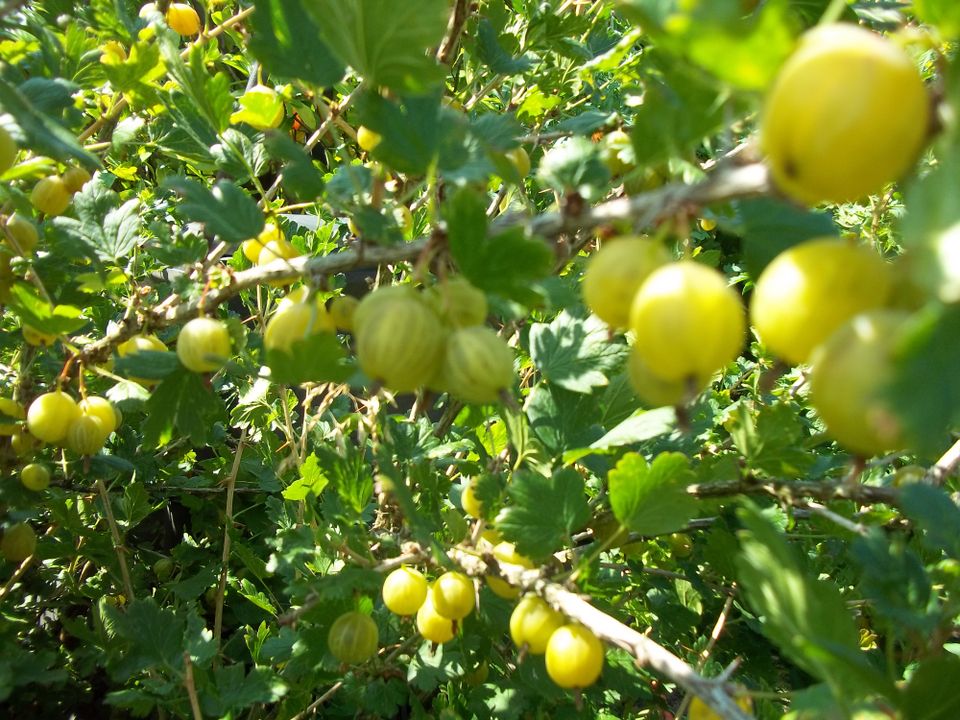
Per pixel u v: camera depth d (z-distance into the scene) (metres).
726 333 0.15
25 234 0.31
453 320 0.18
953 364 0.11
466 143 0.24
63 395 0.31
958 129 0.12
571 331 0.30
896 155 0.13
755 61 0.13
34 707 0.37
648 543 0.36
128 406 0.35
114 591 0.43
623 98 0.55
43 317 0.28
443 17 0.20
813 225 0.22
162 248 0.30
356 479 0.29
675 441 0.34
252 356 0.35
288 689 0.32
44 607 0.42
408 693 0.36
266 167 0.36
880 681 0.17
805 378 0.40
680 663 0.20
